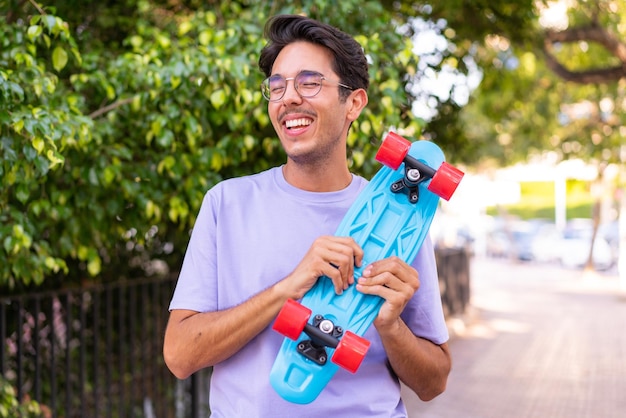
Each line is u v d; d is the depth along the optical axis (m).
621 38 9.49
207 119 3.78
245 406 1.72
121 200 3.74
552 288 17.25
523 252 26.55
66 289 4.33
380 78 3.83
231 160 3.82
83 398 4.41
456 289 11.70
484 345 9.79
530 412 6.46
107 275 5.20
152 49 3.67
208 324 1.69
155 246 5.35
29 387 4.82
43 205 3.44
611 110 13.82
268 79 1.81
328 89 1.75
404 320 1.89
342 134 1.82
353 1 3.85
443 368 1.87
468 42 7.13
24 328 4.79
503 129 13.01
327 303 1.65
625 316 12.53
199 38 3.61
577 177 19.80
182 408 5.38
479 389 7.29
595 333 10.75
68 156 3.45
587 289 17.06
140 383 5.28
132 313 4.75
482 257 28.61
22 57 3.06
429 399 1.93
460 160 7.06
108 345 4.58
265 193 1.84
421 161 1.78
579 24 9.37
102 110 3.56
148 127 3.65
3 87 2.79
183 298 1.78
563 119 14.80
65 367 4.45
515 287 17.47
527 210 43.44
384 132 3.74
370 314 1.64
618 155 14.76
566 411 6.50
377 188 1.79
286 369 1.61
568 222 33.69
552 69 9.23
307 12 3.77
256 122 3.92
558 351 9.35
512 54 9.25
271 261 1.78
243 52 3.60
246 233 1.80
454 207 27.19
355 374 1.76
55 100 3.36
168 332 1.78
